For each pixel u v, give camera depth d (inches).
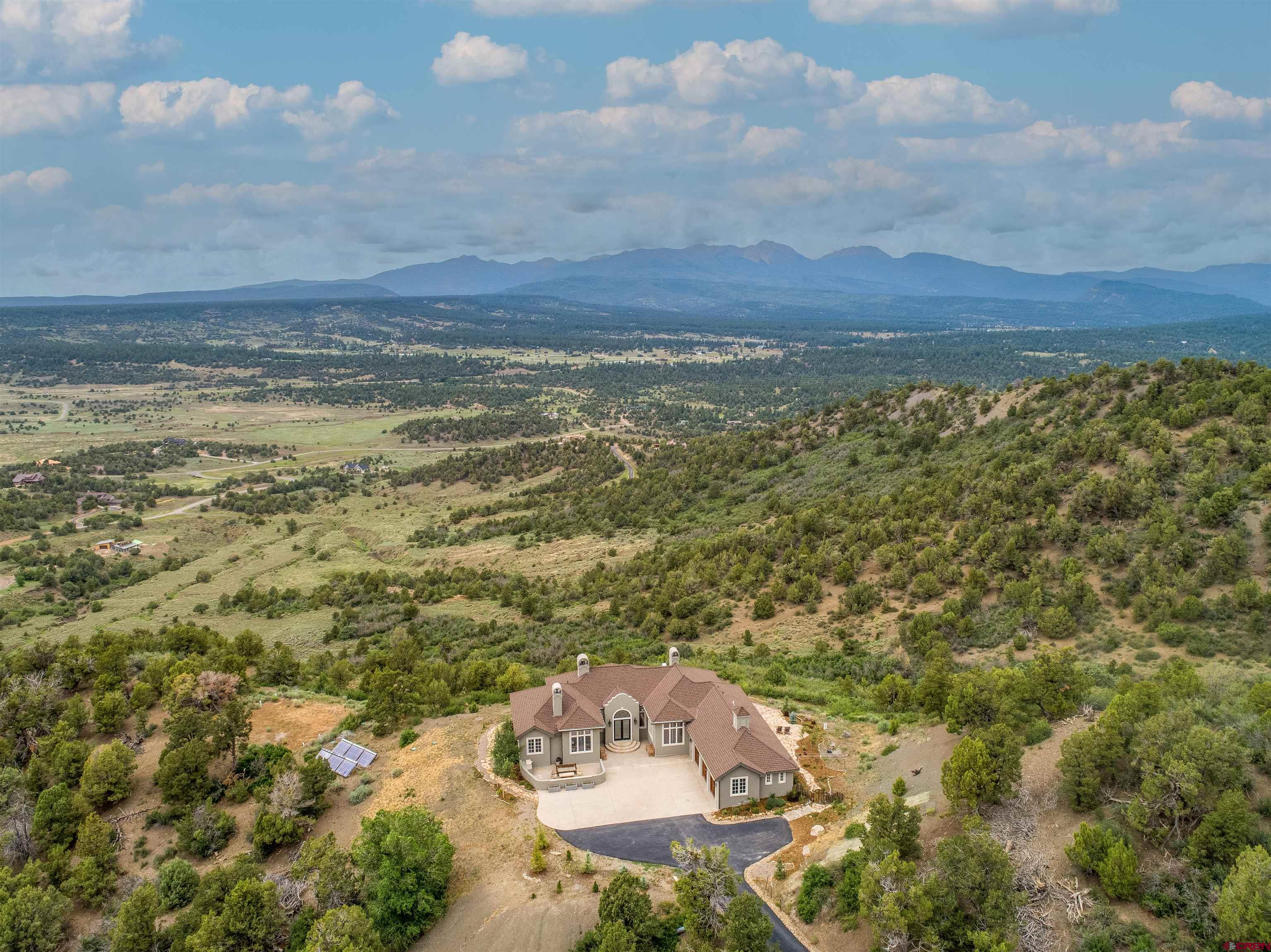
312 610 5118.1
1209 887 1235.9
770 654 3211.1
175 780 1999.3
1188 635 2411.4
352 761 2167.8
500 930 1519.4
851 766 2078.0
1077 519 3336.6
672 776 2069.4
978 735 1640.0
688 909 1439.5
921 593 3358.8
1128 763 1533.0
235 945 1462.8
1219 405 3649.1
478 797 1978.3
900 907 1318.9
